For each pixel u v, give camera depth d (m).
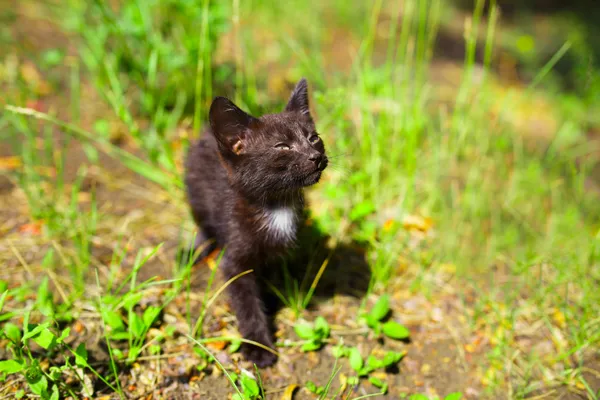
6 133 0.89
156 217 0.80
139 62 0.93
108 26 0.89
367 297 0.71
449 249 0.80
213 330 0.67
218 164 0.69
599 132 1.17
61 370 0.58
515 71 1.47
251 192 0.65
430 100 1.10
